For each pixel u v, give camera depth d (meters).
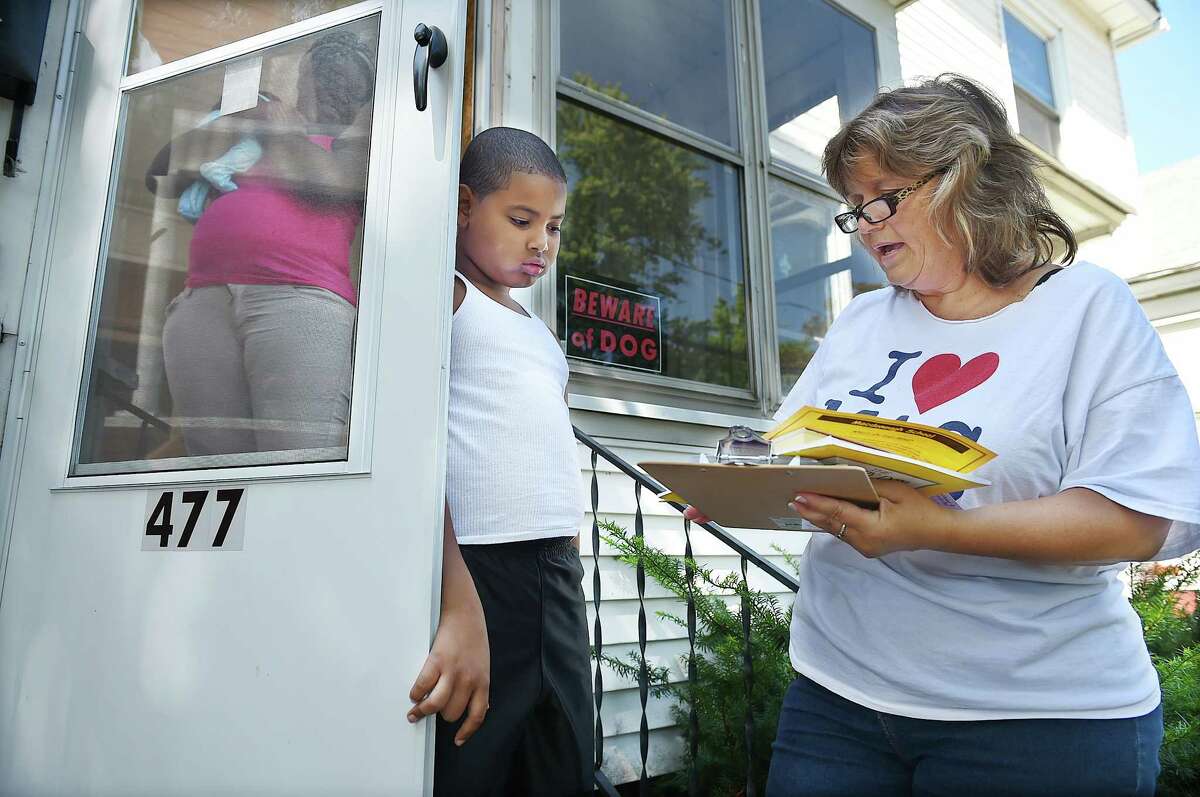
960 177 1.07
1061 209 7.04
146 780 1.16
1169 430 0.95
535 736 1.29
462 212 1.51
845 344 1.31
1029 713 0.96
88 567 1.30
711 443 3.18
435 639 1.08
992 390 1.05
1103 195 6.99
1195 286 4.81
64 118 1.57
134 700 1.20
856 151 1.15
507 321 1.45
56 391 1.42
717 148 3.54
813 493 0.99
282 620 1.15
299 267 1.33
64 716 1.24
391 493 1.14
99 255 1.47
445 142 1.25
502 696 1.22
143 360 1.41
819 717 1.17
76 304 1.46
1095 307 1.03
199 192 1.45
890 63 4.48
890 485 0.98
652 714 2.60
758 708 2.23
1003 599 1.01
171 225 1.45
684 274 3.33
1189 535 0.95
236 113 1.46
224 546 1.21
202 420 1.33
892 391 1.17
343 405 1.24
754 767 2.00
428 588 1.08
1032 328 1.06
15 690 1.29
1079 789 0.94
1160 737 0.97
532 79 2.93
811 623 1.22
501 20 2.87
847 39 4.32
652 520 2.90
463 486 1.28
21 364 1.45
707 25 3.68
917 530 0.95
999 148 1.12
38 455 1.40
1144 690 0.98
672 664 2.71
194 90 1.51
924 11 5.15
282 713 1.11
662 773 2.52
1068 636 0.98
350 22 1.40
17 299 1.47
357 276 1.29
